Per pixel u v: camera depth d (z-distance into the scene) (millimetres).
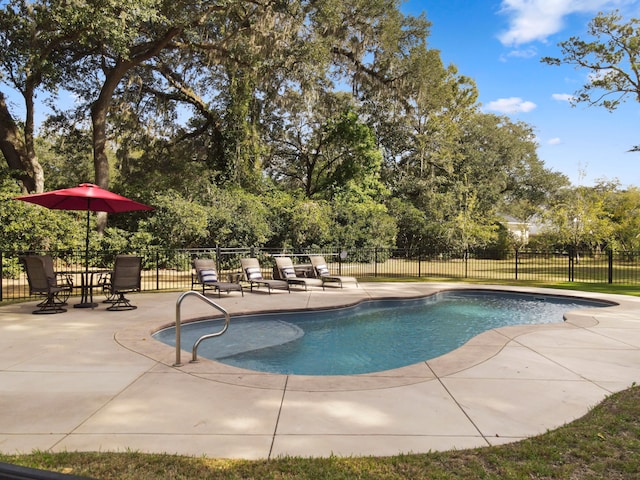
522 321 9453
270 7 19516
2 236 14477
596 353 5938
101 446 3158
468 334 8195
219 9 19016
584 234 25484
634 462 2945
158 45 19297
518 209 49594
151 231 18422
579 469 2873
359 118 33312
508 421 3711
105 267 17141
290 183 36094
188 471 2783
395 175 33812
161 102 25172
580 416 3824
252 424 3586
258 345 7074
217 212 19016
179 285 13953
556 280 16641
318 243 22484
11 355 5625
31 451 3055
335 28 24781
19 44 16938
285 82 24797
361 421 3676
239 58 20953
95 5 14422
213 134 25781
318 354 6699
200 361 5426
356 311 10547
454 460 2986
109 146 24500
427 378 4848
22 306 9633
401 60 29594
